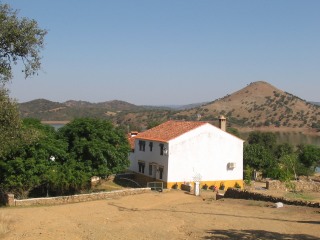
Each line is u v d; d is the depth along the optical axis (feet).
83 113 631.97
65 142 123.34
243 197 108.78
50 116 579.48
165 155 148.36
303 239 55.98
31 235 58.95
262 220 73.10
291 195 120.26
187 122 165.78
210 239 56.18
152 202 110.73
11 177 104.17
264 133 290.56
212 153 153.79
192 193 133.90
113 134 129.49
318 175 207.31
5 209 92.53
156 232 61.41
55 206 100.37
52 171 109.91
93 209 93.15
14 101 70.85
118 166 127.34
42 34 68.08
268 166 190.60
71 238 56.85
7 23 62.85
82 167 118.42
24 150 105.50
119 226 66.95
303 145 262.47
